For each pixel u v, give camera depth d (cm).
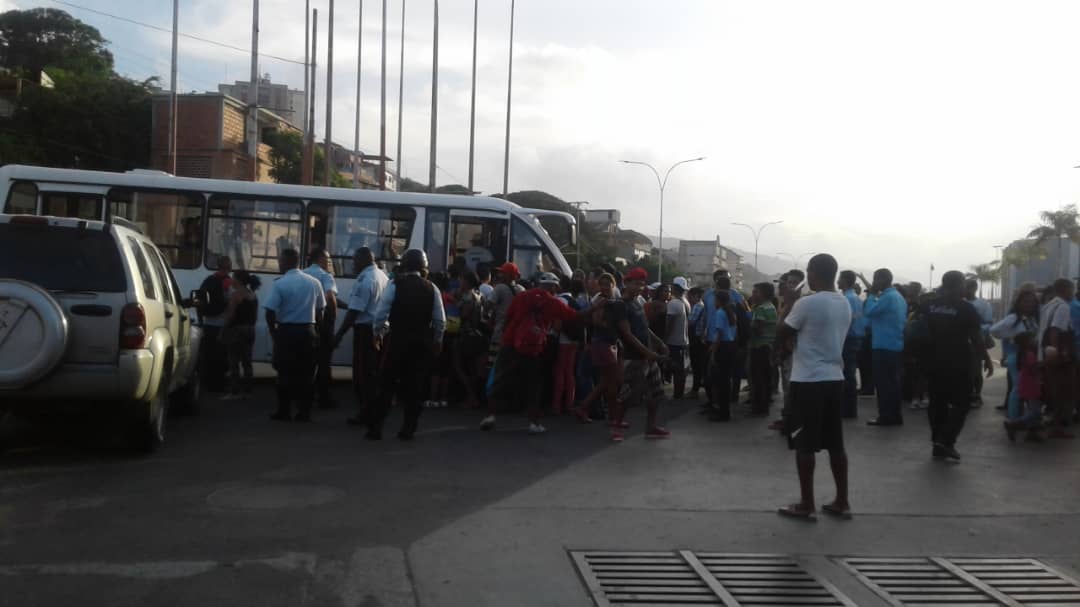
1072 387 1120
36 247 791
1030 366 1095
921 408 1424
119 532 605
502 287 1262
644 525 664
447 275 1395
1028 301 1101
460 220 1598
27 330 748
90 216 1504
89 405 792
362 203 1568
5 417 1054
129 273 800
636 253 10719
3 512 650
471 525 647
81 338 770
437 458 895
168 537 596
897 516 714
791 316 708
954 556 611
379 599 495
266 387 1466
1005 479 868
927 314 980
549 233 1719
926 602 525
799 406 704
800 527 674
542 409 1288
